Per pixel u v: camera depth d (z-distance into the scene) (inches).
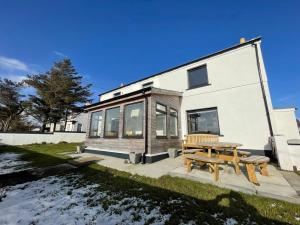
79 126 1075.3
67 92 951.6
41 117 924.6
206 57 381.1
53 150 476.7
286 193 134.9
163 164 257.0
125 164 266.2
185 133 385.7
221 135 328.5
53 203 141.0
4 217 121.6
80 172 230.8
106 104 387.5
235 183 161.3
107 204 133.1
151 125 287.1
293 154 209.9
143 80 524.7
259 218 103.8
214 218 105.3
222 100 341.7
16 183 197.8
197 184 168.2
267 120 283.4
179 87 421.1
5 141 619.5
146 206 126.6
